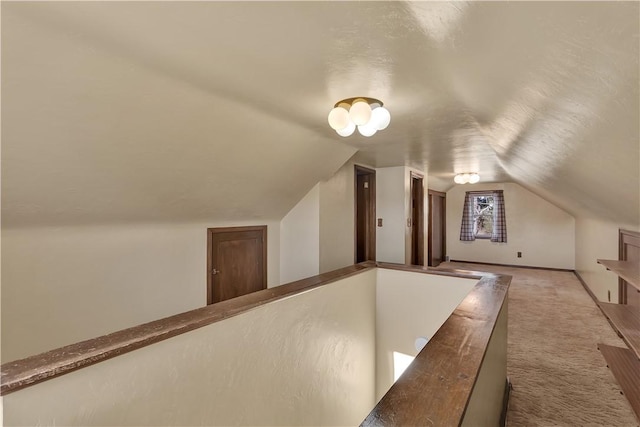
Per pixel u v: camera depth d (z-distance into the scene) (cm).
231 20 109
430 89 169
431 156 366
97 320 221
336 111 179
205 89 168
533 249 683
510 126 182
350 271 269
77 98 142
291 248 371
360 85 165
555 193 425
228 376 162
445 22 95
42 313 194
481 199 748
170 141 192
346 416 261
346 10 103
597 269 425
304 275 362
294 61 139
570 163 191
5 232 179
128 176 198
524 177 444
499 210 709
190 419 144
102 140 167
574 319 375
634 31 57
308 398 218
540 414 202
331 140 284
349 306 263
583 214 480
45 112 140
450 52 117
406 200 461
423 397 79
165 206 243
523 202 691
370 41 122
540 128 154
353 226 416
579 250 582
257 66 144
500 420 179
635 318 159
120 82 145
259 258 352
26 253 187
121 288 234
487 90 140
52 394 101
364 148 322
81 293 212
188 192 244
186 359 142
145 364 127
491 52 100
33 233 190
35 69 124
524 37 80
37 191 170
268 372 186
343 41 123
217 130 203
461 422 71
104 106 152
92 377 111
